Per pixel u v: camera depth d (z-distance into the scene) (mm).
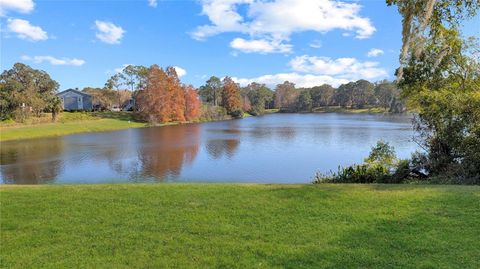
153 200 6984
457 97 10461
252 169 18359
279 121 63594
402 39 10125
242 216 5988
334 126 47281
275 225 5543
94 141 32219
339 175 11648
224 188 7883
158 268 4270
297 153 23609
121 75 72688
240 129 45000
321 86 122625
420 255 4414
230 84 85250
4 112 46531
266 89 125000
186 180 15844
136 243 4992
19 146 28781
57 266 4355
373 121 58188
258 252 4621
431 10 9250
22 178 16609
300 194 7191
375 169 11477
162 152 24531
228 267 4262
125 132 42625
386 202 6480
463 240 4785
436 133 11086
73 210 6453
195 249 4758
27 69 52781
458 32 11484
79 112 61156
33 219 6020
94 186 8352
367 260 4320
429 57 12195
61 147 27844
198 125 55188
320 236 5078
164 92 59844
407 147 25172
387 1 10328
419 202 6398
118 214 6199
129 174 17312
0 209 6551
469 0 10281
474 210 5875
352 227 5375
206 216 6016
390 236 5000
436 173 10859
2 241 5148
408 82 12844
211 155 23047
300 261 4359
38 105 49438
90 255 4648
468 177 9523
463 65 12281
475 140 9766
